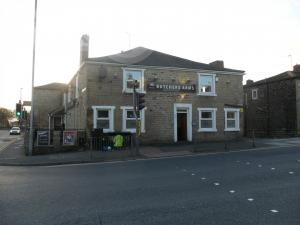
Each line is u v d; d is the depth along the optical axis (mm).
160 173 12148
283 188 9062
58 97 46188
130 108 24031
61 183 10438
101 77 23422
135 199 8062
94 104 23219
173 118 25156
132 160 17359
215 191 8820
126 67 24125
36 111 45438
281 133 36500
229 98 27344
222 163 14422
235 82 27734
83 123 24281
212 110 26547
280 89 37938
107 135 22031
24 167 15531
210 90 26781
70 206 7465
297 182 9867
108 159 17656
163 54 28328
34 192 9031
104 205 7520
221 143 24766
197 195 8383
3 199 8195
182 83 25688
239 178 10680
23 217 6637
